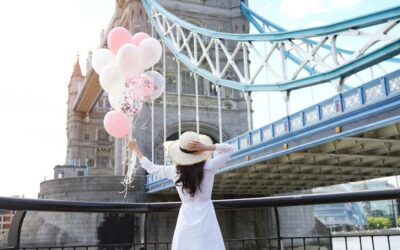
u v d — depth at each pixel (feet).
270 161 82.79
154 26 156.66
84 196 129.29
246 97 106.42
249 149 83.97
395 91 51.13
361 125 56.34
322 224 145.59
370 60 65.16
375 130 58.34
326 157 73.92
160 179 118.21
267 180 105.40
